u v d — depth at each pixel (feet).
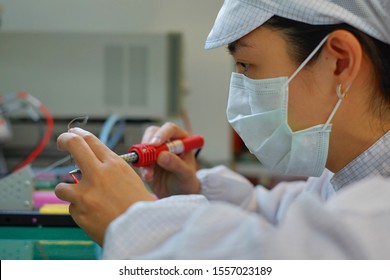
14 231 3.02
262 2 2.43
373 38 2.41
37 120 6.12
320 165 2.68
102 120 6.59
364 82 2.45
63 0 7.37
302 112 2.56
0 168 5.61
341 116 2.51
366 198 1.68
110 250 1.80
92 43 6.50
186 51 7.72
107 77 6.56
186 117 7.45
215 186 3.57
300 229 1.54
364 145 2.54
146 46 6.57
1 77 6.46
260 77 2.57
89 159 2.26
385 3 2.34
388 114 2.48
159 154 3.23
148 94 6.62
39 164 5.86
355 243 1.51
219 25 2.59
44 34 6.44
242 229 1.59
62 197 2.23
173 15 7.60
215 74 7.84
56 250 2.76
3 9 7.17
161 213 1.86
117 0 7.45
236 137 7.96
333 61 2.42
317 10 2.35
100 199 2.17
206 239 1.63
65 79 6.51
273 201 3.41
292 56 2.47
